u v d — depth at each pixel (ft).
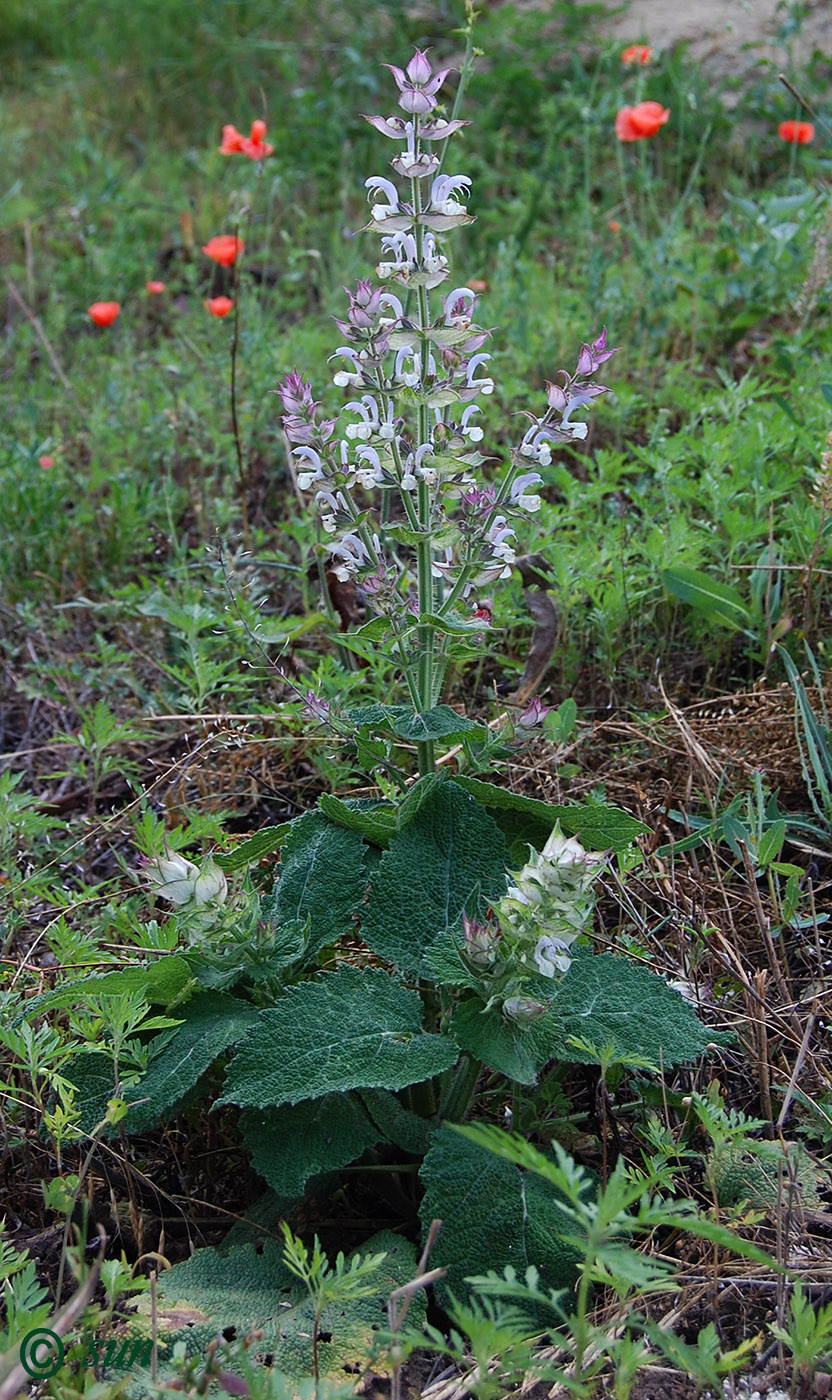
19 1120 3.08
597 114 8.87
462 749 3.17
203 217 9.25
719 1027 3.21
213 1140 3.12
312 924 3.01
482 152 10.07
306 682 4.32
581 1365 2.13
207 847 4.06
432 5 12.24
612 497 5.60
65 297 8.54
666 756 4.21
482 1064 2.82
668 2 11.30
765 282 6.82
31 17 13.56
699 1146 2.91
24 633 5.64
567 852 2.38
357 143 10.24
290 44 11.81
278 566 5.34
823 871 3.91
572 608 4.74
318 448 2.95
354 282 7.42
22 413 6.88
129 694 5.21
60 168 10.65
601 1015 2.71
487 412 5.94
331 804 3.04
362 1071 2.55
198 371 7.09
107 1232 2.88
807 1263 2.57
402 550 5.13
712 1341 2.15
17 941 3.84
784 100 9.46
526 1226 2.50
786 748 4.20
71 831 4.38
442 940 2.69
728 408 5.56
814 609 4.65
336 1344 2.38
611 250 8.32
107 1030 2.96
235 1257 2.64
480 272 8.00
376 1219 2.97
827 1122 2.90
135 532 5.94
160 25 12.75
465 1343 2.42
